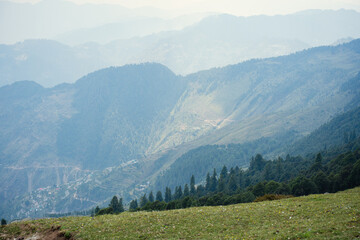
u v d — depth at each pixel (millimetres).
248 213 41750
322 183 106125
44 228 41812
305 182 100375
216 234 34750
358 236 28016
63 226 41250
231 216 40844
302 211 39781
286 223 35531
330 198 48062
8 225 44719
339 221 33000
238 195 105812
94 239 36500
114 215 48031
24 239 39906
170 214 44219
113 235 37250
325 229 30953
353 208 37812
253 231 34188
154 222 40750
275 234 32156
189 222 39844
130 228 39062
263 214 40594
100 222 42500
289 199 52094
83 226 40969
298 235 30547
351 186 99750
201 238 33875
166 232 36750
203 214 43000
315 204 43438
